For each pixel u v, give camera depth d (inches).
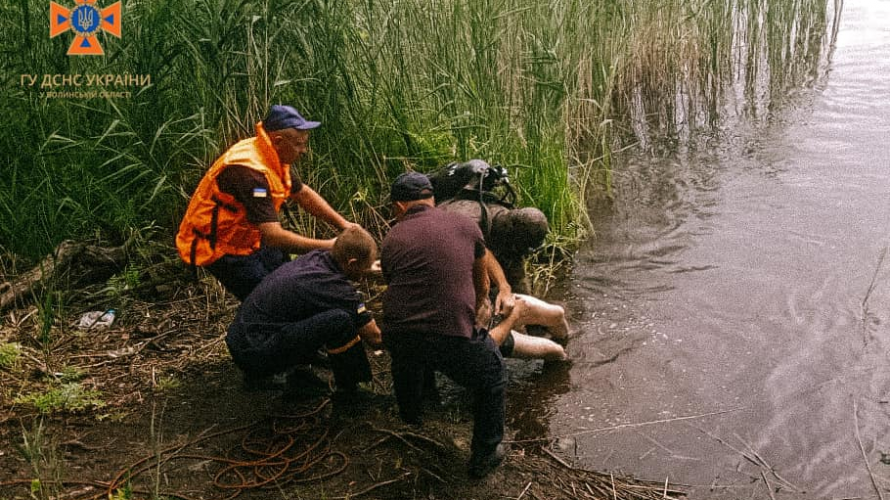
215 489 160.4
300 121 180.9
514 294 203.0
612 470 166.9
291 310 172.4
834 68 426.6
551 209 266.5
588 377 197.2
